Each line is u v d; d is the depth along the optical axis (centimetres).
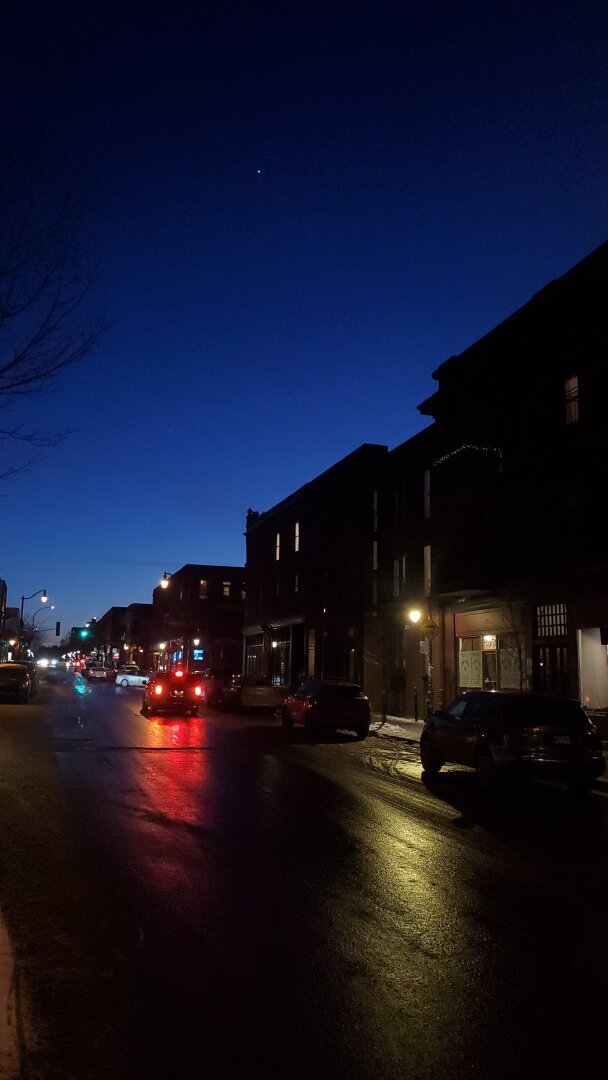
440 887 776
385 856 892
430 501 3073
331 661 4188
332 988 529
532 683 2408
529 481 2436
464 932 645
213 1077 411
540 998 516
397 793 1352
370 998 514
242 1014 487
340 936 630
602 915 694
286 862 855
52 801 1184
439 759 1568
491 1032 468
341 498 4181
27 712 3152
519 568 2419
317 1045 448
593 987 535
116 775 1473
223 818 1091
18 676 3706
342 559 4109
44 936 616
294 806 1196
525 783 1525
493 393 2669
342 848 926
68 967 555
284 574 5103
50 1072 412
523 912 700
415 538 3222
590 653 2208
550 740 1333
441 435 3012
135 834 976
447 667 2933
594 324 2206
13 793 1244
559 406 2345
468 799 1312
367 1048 446
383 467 3578
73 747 1927
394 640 3434
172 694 3161
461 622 2855
